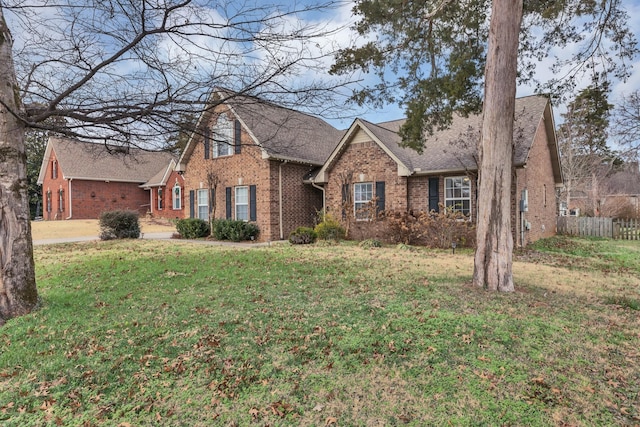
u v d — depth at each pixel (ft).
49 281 24.66
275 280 24.40
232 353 13.21
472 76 32.73
